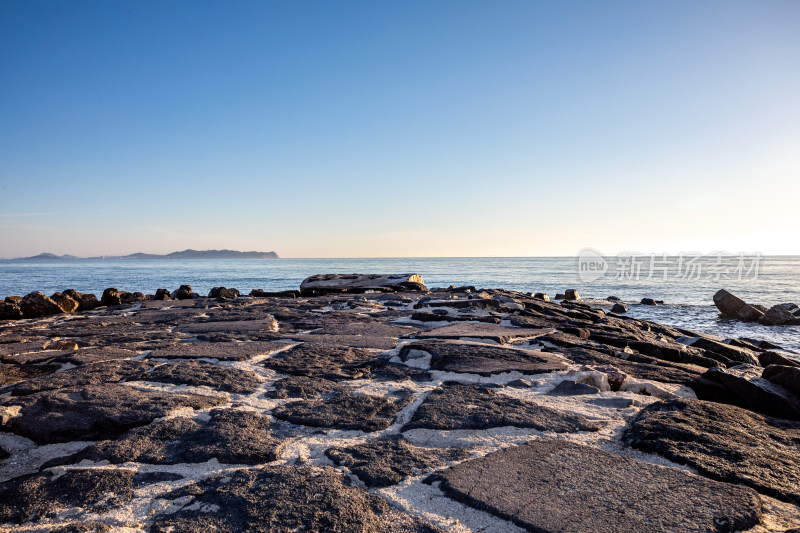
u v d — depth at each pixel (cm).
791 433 337
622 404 411
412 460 299
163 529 228
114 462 303
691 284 4009
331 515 236
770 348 1007
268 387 459
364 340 685
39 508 253
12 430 360
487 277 5147
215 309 1110
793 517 234
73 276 5844
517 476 274
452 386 452
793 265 7838
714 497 247
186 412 385
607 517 230
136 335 748
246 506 245
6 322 1012
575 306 1344
